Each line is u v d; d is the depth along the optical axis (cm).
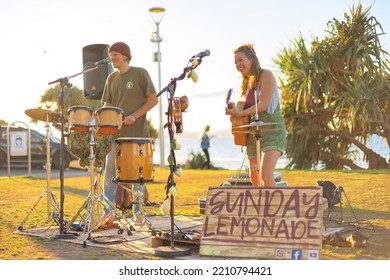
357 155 1422
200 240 439
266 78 487
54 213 581
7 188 1034
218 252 415
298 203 412
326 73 1377
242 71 498
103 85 764
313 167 1424
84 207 543
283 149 490
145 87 591
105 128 499
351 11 1388
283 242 402
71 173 1488
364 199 745
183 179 1184
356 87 1323
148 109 585
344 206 688
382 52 1366
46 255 454
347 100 1325
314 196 412
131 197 607
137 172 529
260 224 414
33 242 508
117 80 602
